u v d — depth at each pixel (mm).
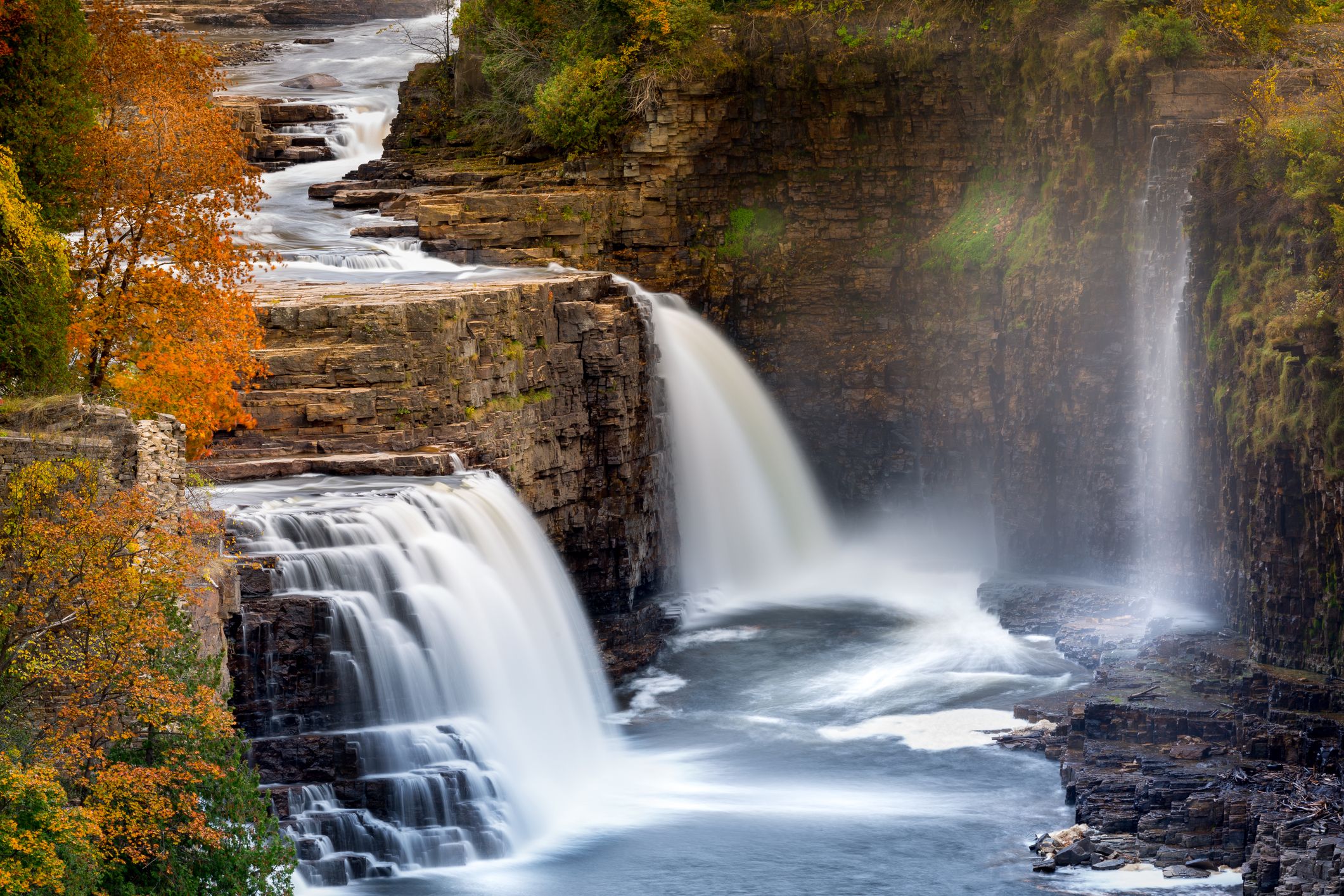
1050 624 73250
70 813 34438
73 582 37594
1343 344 57406
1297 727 56094
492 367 71000
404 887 48906
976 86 87438
